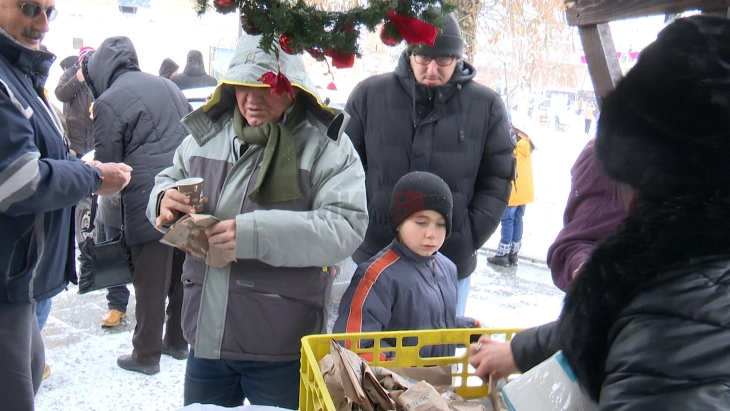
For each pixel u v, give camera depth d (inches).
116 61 122.9
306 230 70.4
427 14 60.4
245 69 71.2
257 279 74.2
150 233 122.2
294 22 58.7
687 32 31.0
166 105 123.2
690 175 30.3
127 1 473.1
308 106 76.2
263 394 78.0
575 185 70.9
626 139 32.3
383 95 103.0
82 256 115.0
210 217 68.2
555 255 70.2
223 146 77.5
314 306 76.4
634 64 33.3
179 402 118.9
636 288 30.3
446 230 80.8
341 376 48.9
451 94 101.7
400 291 77.0
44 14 78.8
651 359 27.8
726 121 29.2
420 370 57.0
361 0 63.7
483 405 52.6
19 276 76.2
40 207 75.2
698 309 27.8
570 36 307.7
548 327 47.9
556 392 36.4
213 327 74.9
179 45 484.7
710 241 29.0
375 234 104.2
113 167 87.7
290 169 72.7
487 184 106.0
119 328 153.5
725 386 25.9
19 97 75.1
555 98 450.6
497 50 316.8
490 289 199.6
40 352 89.8
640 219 31.8
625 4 56.3
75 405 115.5
